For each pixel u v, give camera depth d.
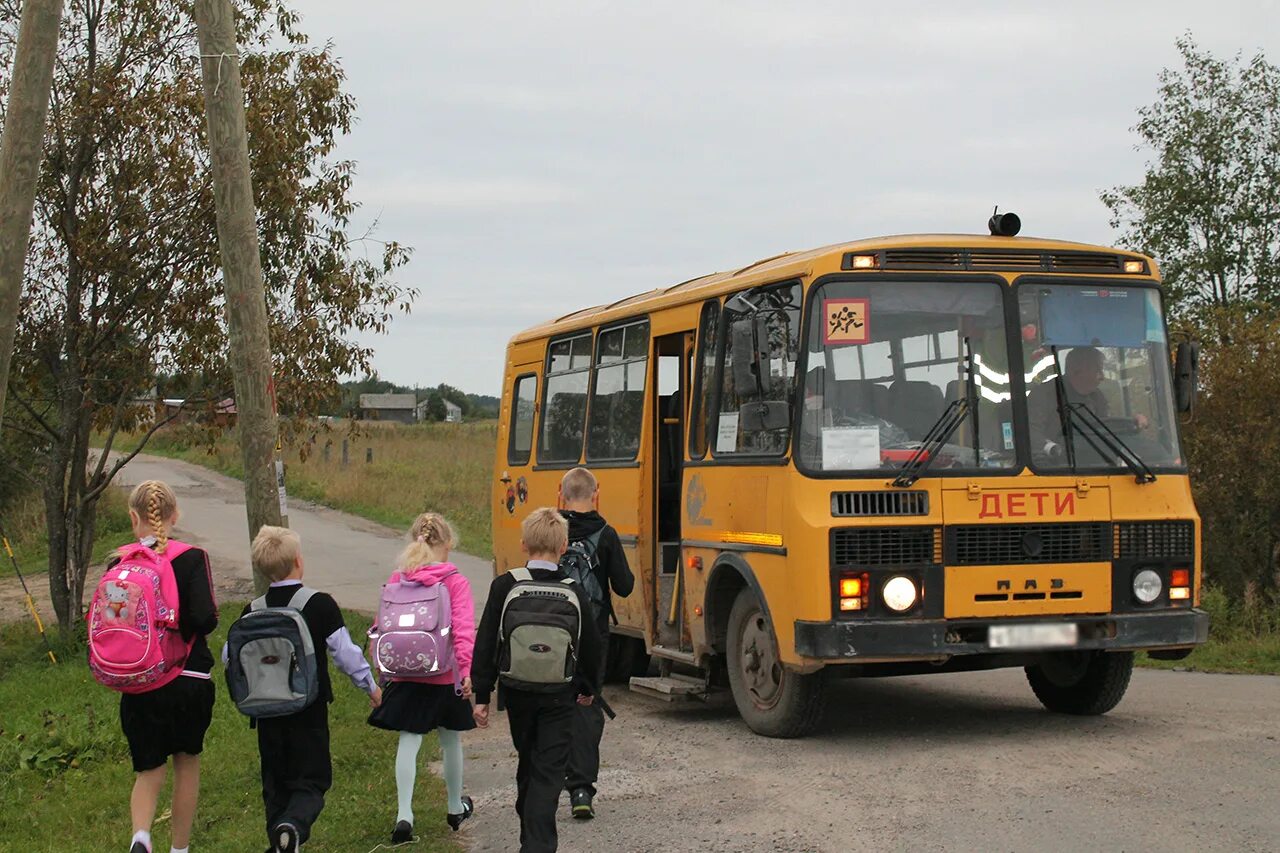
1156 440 9.41
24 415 17.36
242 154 10.59
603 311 13.39
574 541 8.07
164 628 6.73
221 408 16.64
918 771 8.37
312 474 39.66
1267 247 22.69
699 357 10.91
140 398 16.66
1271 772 7.89
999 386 9.21
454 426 71.12
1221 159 22.67
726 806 7.84
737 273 10.86
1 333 8.20
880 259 9.24
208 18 10.55
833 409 9.06
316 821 8.08
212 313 15.84
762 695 9.83
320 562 24.16
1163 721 9.74
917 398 9.13
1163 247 23.09
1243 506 15.74
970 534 8.94
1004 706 10.89
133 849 6.71
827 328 9.16
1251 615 14.57
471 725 7.76
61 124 15.59
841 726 10.16
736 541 9.98
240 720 11.14
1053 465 9.14
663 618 11.65
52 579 16.62
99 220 15.49
